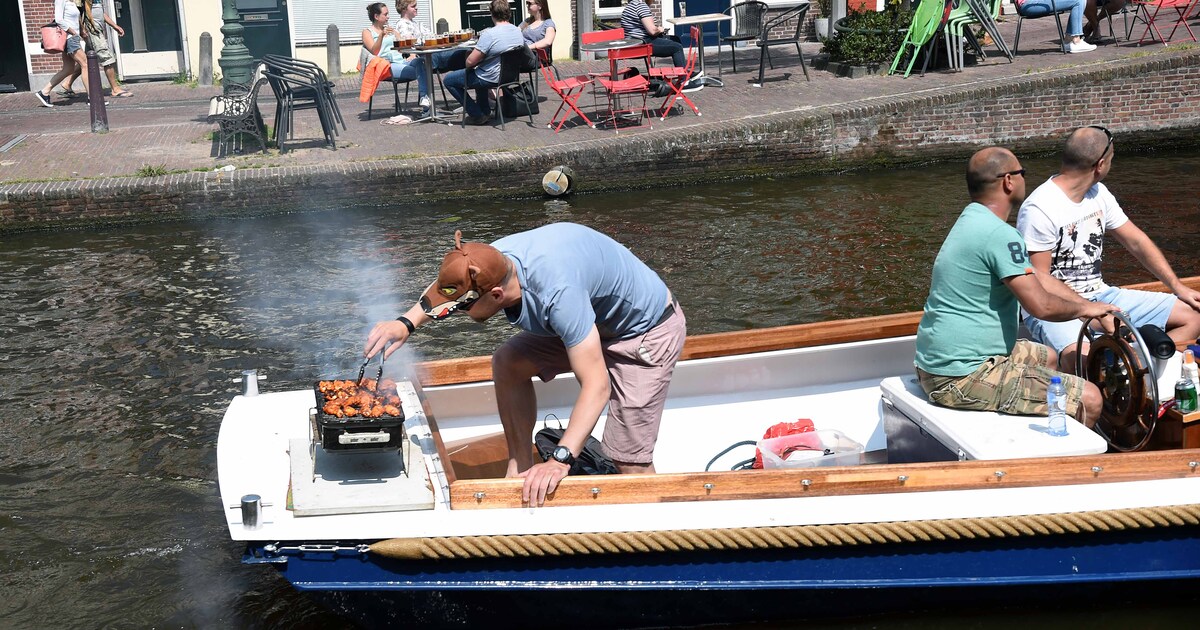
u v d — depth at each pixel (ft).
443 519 11.89
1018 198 14.39
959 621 13.38
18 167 41.19
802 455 14.79
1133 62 44.73
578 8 63.05
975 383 14.16
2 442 19.61
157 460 18.88
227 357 23.98
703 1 65.16
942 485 12.52
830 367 17.47
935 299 14.55
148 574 15.37
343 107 52.49
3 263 32.91
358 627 12.89
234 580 15.24
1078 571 12.79
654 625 12.87
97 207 37.42
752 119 42.86
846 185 40.37
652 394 13.43
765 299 26.50
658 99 49.88
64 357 24.09
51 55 59.72
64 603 14.69
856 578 12.55
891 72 50.78
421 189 39.52
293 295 28.55
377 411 12.02
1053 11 51.49
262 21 62.95
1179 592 13.43
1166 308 16.57
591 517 12.04
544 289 11.98
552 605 12.50
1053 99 44.24
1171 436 14.06
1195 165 41.22
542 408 16.69
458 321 25.50
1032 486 12.61
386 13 49.65
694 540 12.01
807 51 61.36
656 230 34.22
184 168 40.04
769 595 12.73
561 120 45.65
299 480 12.30
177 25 63.16
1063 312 13.97
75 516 16.94
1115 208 16.84
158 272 31.22
